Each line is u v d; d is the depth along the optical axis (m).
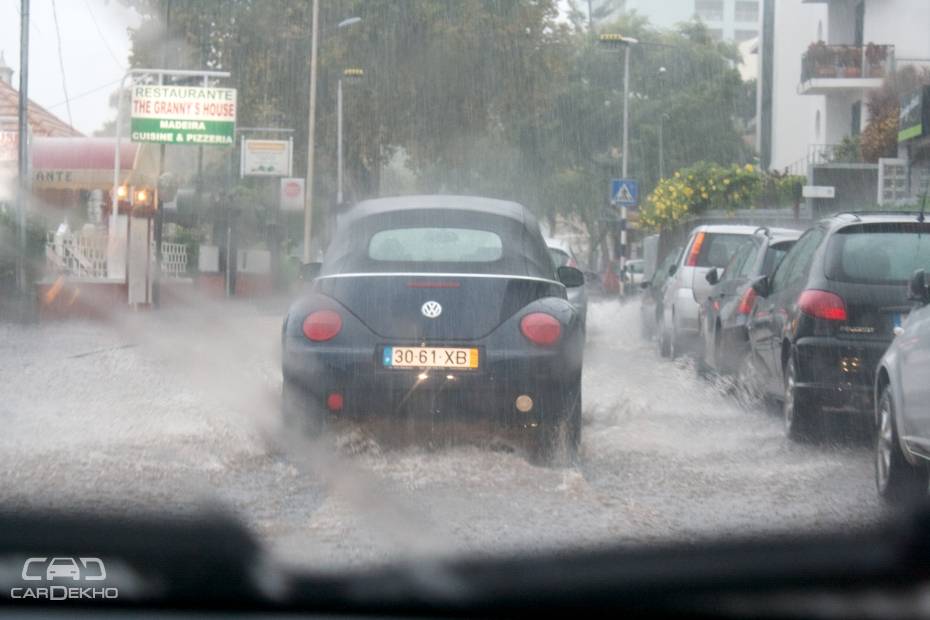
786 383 13.04
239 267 57.00
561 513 8.77
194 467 10.22
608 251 92.06
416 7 68.56
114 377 17.00
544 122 84.38
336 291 10.73
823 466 11.22
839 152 50.19
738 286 17.45
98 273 38.34
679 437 12.77
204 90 50.09
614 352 24.50
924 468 9.59
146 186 39.41
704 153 89.75
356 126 69.50
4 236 34.47
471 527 8.23
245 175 61.44
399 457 10.77
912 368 9.53
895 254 12.59
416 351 10.43
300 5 68.19
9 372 17.70
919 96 34.59
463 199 12.39
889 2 53.66
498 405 10.46
